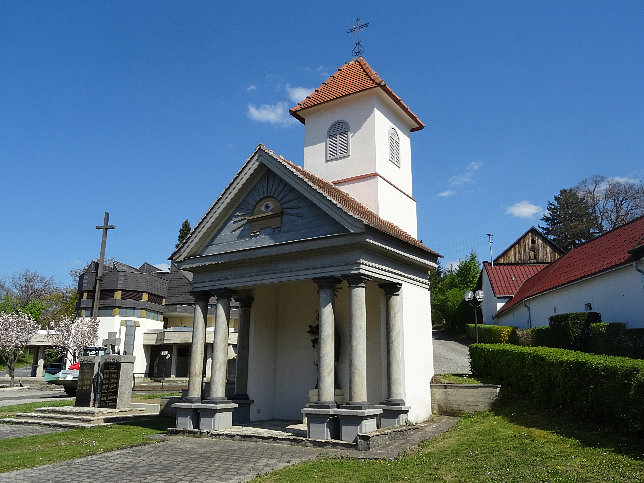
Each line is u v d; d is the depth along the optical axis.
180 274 55.16
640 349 17.69
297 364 20.14
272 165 16.77
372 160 20.66
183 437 15.77
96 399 22.06
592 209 77.69
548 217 83.00
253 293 20.00
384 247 15.78
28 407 25.28
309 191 15.86
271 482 10.04
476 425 15.48
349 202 17.80
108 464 12.02
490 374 20.59
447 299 55.84
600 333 18.62
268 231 16.78
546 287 29.28
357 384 14.36
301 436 14.90
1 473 11.30
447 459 11.41
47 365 58.06
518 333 27.81
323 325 15.05
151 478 10.60
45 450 13.93
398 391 16.16
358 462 11.58
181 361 49.81
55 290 88.44
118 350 25.55
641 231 22.23
